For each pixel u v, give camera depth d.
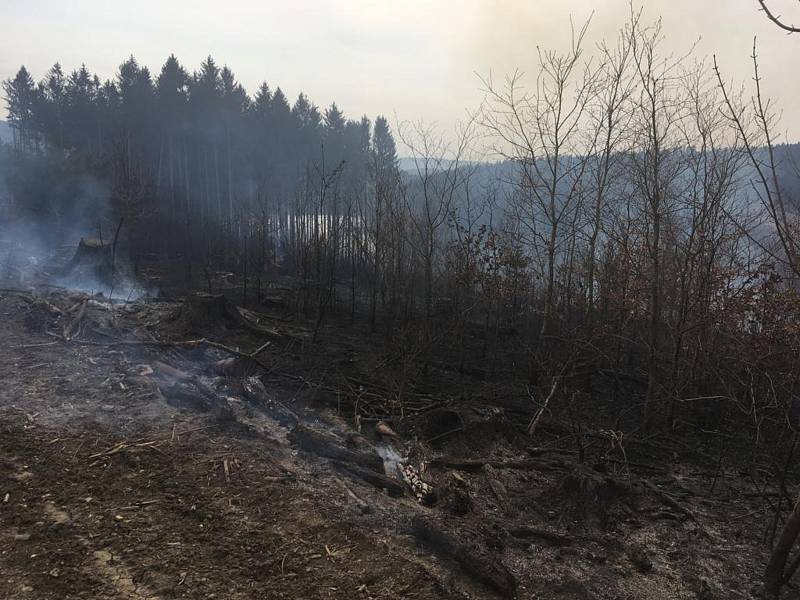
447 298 10.53
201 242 21.69
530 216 8.63
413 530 3.68
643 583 3.47
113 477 3.95
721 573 3.64
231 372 6.58
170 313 8.91
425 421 5.91
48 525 3.31
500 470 4.93
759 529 4.29
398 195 10.87
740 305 6.23
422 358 8.28
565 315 8.96
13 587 2.77
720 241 6.18
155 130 34.38
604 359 8.65
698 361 6.68
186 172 31.94
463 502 4.18
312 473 4.42
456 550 3.40
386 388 7.16
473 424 5.56
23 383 5.58
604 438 5.71
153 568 3.00
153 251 21.83
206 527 3.44
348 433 5.32
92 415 4.98
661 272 7.25
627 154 7.54
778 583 3.37
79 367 6.17
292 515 3.66
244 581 2.96
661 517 4.33
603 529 4.10
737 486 5.11
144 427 4.83
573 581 3.38
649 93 6.56
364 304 14.27
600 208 8.08
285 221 26.55
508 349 9.95
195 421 5.06
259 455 4.50
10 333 7.16
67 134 37.03
